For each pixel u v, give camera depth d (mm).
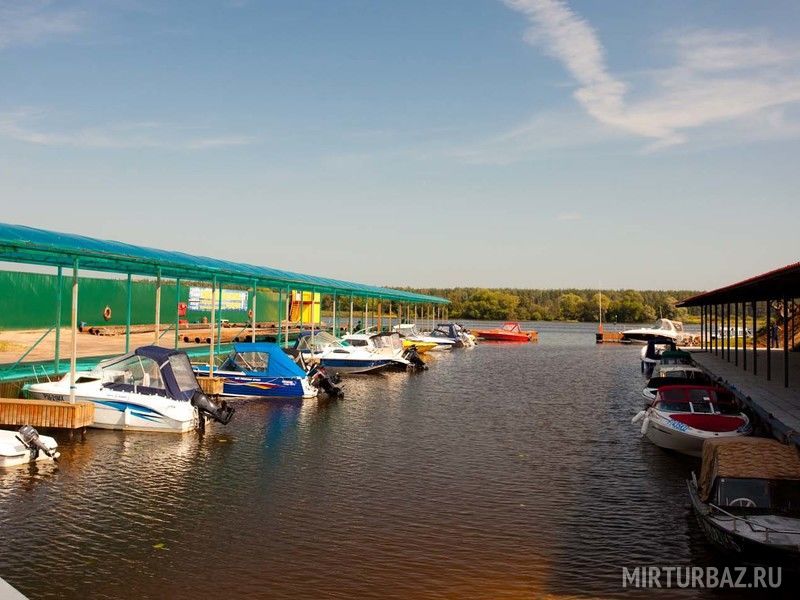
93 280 37062
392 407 22891
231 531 10430
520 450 16375
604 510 11797
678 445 15312
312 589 8508
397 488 12930
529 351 56531
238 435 17422
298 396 23672
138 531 10352
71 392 16641
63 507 11336
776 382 21953
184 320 44875
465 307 138000
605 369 39219
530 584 8773
